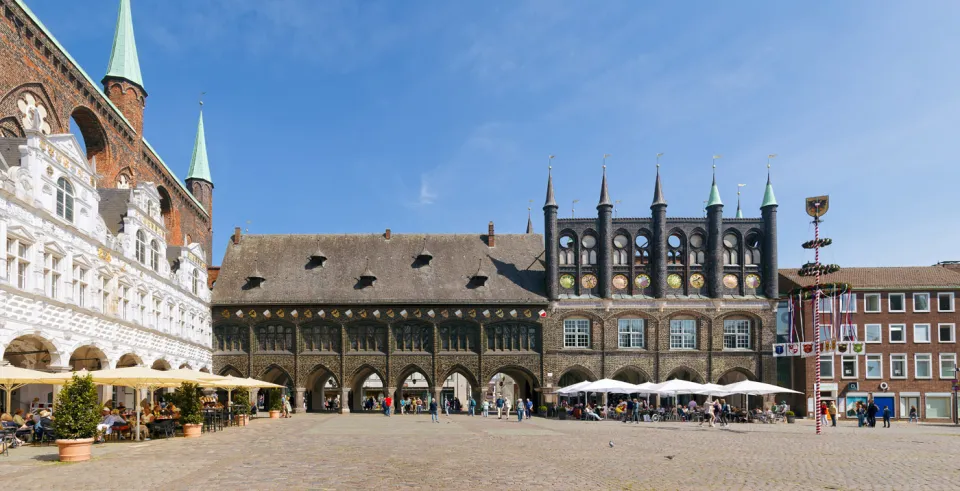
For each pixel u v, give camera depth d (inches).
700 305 2541.8
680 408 2172.7
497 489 669.9
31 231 1137.4
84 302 1352.1
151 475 749.3
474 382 2480.3
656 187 2596.0
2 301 1047.6
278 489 660.7
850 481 740.7
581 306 2534.5
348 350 2479.1
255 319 2476.6
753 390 1893.5
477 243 2792.8
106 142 1780.3
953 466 881.5
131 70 2058.3
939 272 2576.3
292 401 2511.1
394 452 1009.5
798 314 2477.9
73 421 877.2
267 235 2783.0
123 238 1558.8
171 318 1937.7
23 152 1142.3
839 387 2432.3
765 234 2564.0
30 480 708.7
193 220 2620.6
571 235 2598.4
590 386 2011.6
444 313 2502.5
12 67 1328.7
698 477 761.0
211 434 1374.3
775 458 962.7
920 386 2417.6
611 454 998.4
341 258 2682.1
